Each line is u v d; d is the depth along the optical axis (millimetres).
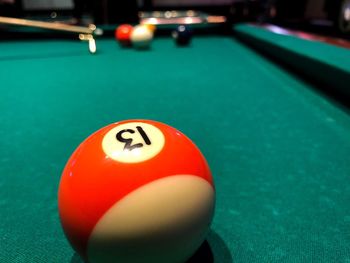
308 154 203
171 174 95
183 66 467
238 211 148
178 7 1351
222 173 181
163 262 98
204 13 1198
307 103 299
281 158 198
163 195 93
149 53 579
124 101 313
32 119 270
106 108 293
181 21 871
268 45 481
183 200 95
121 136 102
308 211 149
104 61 506
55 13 1150
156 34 793
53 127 252
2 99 323
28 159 202
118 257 95
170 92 342
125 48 637
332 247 128
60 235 135
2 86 370
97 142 102
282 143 219
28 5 1177
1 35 729
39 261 122
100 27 764
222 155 203
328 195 161
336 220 143
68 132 242
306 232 136
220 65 471
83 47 649
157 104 303
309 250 126
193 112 281
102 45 679
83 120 266
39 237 134
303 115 270
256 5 967
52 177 181
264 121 258
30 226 141
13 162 198
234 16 834
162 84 374
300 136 230
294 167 188
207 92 340
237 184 170
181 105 300
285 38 486
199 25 812
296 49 375
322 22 862
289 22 939
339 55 329
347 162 194
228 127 247
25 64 485
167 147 101
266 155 202
